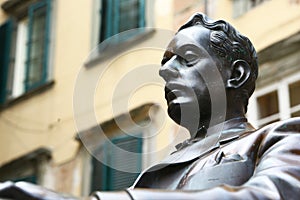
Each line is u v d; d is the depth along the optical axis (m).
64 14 12.42
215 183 2.66
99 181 10.80
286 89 9.46
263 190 2.40
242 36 2.95
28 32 12.83
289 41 9.54
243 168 2.67
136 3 11.33
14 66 12.77
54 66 12.28
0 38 12.98
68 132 11.65
